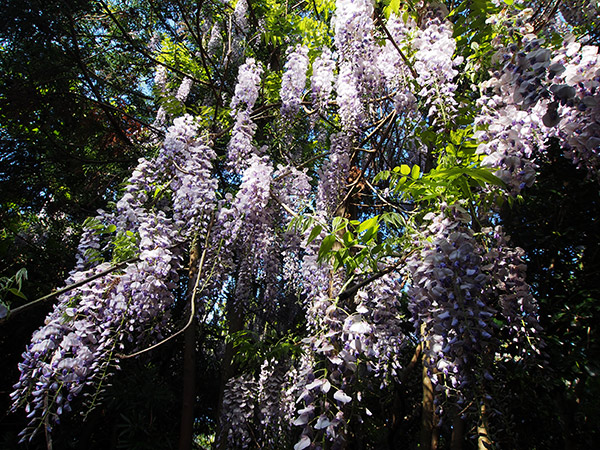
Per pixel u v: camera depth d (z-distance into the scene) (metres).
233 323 4.94
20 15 4.40
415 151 4.07
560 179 3.70
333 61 3.98
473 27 2.64
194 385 4.55
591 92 1.56
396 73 3.07
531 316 2.21
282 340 4.37
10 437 4.05
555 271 3.69
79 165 5.38
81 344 2.32
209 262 3.13
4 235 4.96
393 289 2.56
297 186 3.62
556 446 3.58
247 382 4.59
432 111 2.39
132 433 4.03
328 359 1.66
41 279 5.19
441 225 1.86
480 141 2.04
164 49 5.77
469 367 1.64
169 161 3.22
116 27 6.34
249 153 3.42
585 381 3.13
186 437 4.25
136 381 4.20
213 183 3.12
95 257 2.75
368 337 1.76
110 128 5.72
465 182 1.81
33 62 4.55
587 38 1.67
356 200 4.55
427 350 2.01
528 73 1.58
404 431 5.55
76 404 4.21
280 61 5.96
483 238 2.07
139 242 2.85
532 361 2.25
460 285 1.68
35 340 2.31
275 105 4.48
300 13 5.42
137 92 5.99
